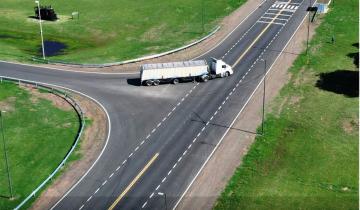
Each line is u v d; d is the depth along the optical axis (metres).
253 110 96.38
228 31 136.12
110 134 89.44
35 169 79.69
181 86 106.69
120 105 99.25
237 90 104.25
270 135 88.06
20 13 153.00
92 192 74.88
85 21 147.00
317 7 147.00
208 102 99.69
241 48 125.31
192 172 79.00
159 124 92.31
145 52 124.56
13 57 121.88
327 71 111.75
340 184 75.94
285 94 102.31
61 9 156.00
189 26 141.00
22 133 89.31
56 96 103.19
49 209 71.44
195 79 108.62
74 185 76.31
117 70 114.81
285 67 114.12
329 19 140.88
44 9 146.25
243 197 73.12
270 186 75.44
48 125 92.19
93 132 90.06
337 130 89.81
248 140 86.81
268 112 95.62
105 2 160.62
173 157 82.75
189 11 151.38
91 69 115.56
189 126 91.44
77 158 82.50
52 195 74.19
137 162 81.69
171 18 146.88
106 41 134.38
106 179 77.62
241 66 115.44
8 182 76.56
